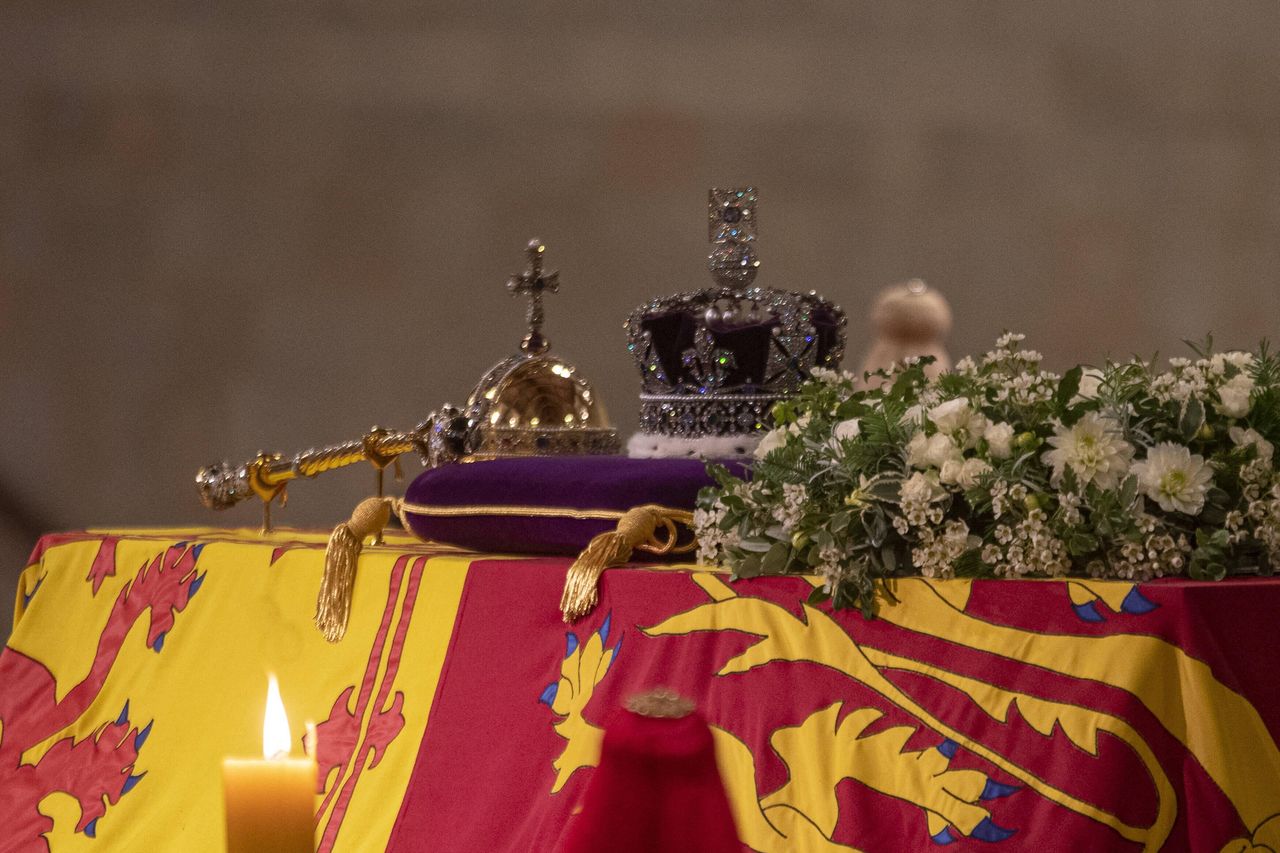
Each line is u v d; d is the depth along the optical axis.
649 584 7.15
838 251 27.84
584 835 2.48
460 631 7.92
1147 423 6.45
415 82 25.86
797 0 27.48
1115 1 28.44
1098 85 28.53
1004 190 28.27
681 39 27.00
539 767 7.14
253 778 3.00
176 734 9.31
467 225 26.03
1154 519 6.12
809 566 6.76
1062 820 5.46
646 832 2.47
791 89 27.55
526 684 7.46
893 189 28.00
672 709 2.55
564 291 26.41
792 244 27.72
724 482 6.97
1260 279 28.92
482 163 26.16
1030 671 5.84
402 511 9.02
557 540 8.12
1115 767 5.47
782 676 6.47
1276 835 5.42
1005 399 6.49
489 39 26.16
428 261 25.88
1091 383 6.65
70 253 24.66
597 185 26.56
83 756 9.84
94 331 24.75
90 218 24.73
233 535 10.91
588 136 26.52
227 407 25.16
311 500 25.14
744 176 27.38
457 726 7.63
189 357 25.06
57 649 10.78
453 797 7.42
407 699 7.99
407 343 25.77
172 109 24.98
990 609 6.06
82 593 10.89
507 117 26.30
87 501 24.72
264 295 25.28
